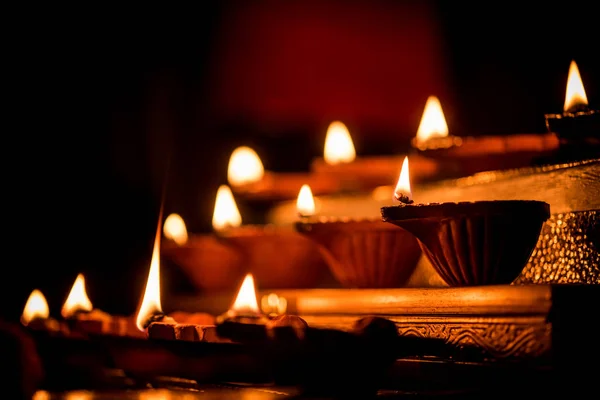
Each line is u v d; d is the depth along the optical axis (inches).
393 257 84.7
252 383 77.3
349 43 177.6
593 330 65.1
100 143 186.9
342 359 60.5
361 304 82.4
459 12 154.7
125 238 185.2
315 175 120.8
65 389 89.6
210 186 188.4
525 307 64.7
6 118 178.7
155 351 81.2
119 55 188.4
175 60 189.9
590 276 74.6
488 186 89.1
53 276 179.3
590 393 64.6
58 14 183.3
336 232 85.7
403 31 169.2
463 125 151.7
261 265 106.1
